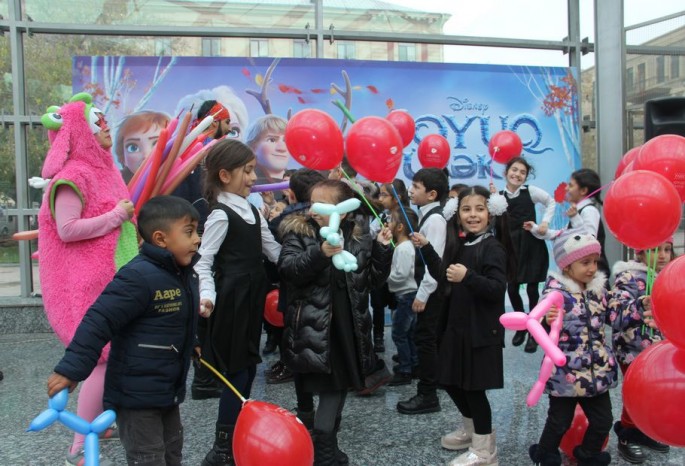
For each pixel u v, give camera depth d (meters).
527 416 3.40
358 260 2.67
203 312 2.52
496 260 2.73
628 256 6.14
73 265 2.76
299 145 2.82
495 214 2.91
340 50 6.16
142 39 5.90
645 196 2.46
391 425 3.32
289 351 2.60
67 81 5.85
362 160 2.87
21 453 2.98
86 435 1.83
